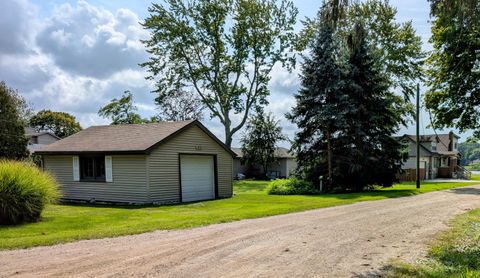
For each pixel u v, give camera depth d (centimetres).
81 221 1084
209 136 1994
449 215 1162
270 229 913
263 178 4353
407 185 2852
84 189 1847
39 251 693
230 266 586
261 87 3600
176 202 1756
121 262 610
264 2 3416
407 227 942
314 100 2319
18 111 3050
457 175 4434
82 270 566
